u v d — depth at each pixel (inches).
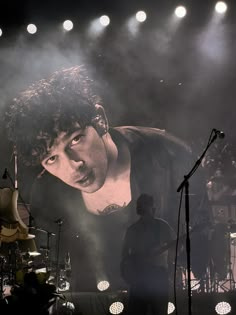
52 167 449.1
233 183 433.4
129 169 452.1
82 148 449.4
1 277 330.0
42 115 445.1
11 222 250.5
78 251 445.4
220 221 430.6
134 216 450.9
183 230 418.3
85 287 441.4
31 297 168.1
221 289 409.4
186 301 333.7
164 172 448.1
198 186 438.3
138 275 229.1
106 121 452.1
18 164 447.2
